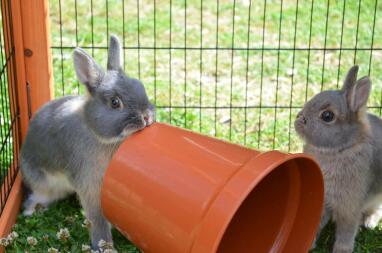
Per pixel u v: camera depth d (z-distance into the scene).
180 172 0.88
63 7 1.77
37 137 1.09
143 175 0.90
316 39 1.66
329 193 1.04
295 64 1.56
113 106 0.97
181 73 1.51
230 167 0.86
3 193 1.10
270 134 1.30
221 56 1.58
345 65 1.55
